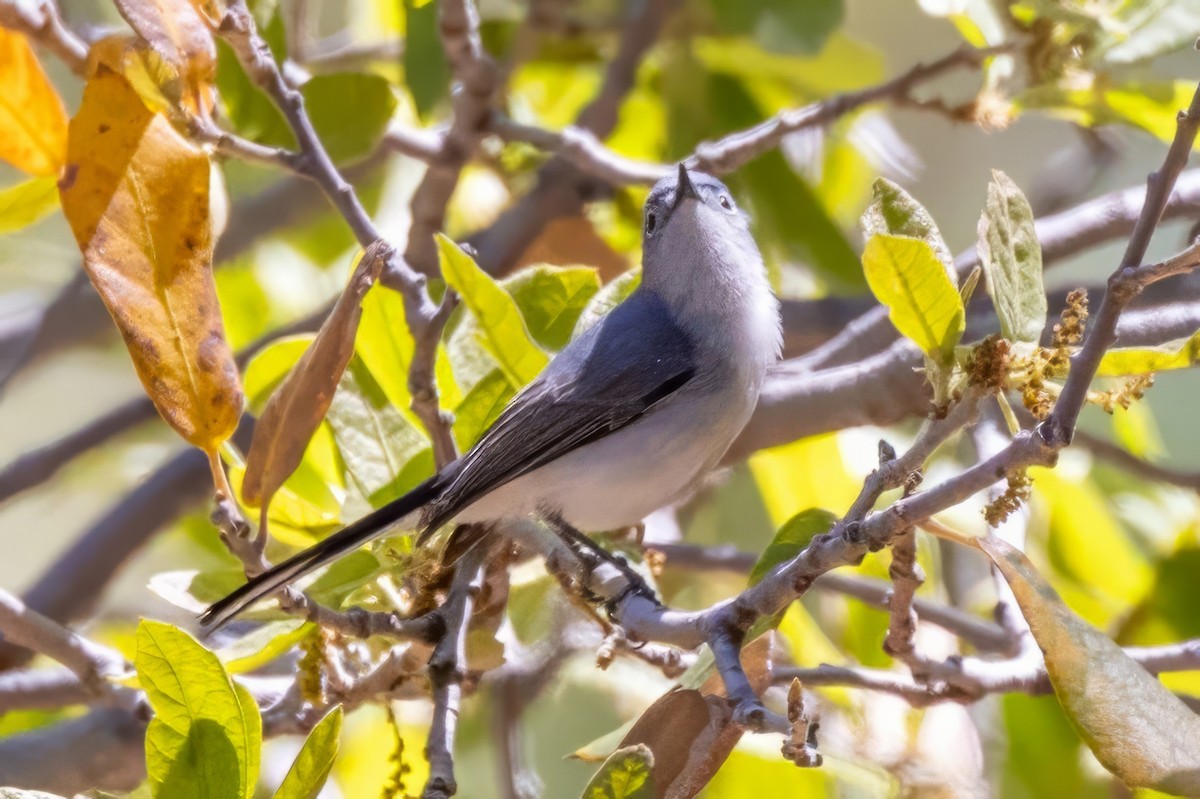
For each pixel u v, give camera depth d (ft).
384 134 33.65
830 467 38.42
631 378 30.01
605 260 42.78
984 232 20.24
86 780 31.17
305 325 40.88
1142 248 17.40
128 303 21.54
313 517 27.68
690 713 21.21
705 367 30.81
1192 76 42.16
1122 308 17.31
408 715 36.29
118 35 26.76
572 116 47.06
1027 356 19.40
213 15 26.63
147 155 21.93
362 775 35.53
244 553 22.03
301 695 26.94
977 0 33.78
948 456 39.88
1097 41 32.78
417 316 26.84
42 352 45.19
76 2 39.19
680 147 43.24
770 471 38.81
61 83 40.86
